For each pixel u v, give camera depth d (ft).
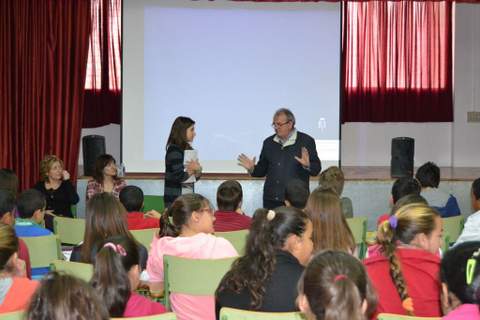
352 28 33.01
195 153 20.42
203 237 11.85
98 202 11.45
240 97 29.37
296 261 8.92
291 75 29.43
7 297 8.70
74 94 25.71
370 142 34.45
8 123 25.49
